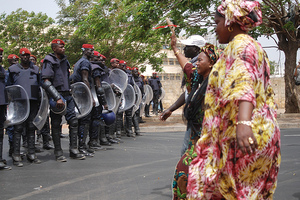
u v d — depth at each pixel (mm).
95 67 7680
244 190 2189
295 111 18109
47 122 8461
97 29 15586
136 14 14664
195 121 3043
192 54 3910
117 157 7094
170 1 14430
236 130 2035
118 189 4656
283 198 4191
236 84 2078
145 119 16547
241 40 2184
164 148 8297
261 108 2172
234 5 2258
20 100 6250
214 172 2307
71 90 7055
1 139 6082
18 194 4488
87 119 7301
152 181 5059
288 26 16062
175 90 30312
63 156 6754
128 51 26641
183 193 2902
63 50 6477
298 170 5762
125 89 10281
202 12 15602
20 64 6590
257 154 2148
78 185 4898
